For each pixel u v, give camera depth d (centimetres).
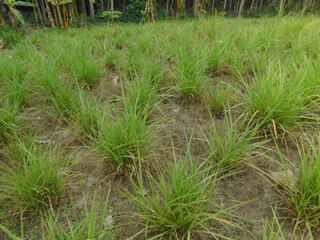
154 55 338
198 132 200
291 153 167
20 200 133
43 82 238
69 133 205
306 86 183
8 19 1099
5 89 240
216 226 127
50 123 219
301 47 283
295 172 150
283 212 131
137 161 161
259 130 183
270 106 172
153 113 226
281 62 238
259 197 141
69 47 379
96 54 378
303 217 123
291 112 171
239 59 276
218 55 278
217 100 212
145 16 1018
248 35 361
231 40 352
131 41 437
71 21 945
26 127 212
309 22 414
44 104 247
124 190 152
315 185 119
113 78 300
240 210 135
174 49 331
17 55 364
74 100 222
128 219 133
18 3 734
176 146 187
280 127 174
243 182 152
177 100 250
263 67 262
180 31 475
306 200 117
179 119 220
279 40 326
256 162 164
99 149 163
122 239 123
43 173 135
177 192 119
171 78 273
